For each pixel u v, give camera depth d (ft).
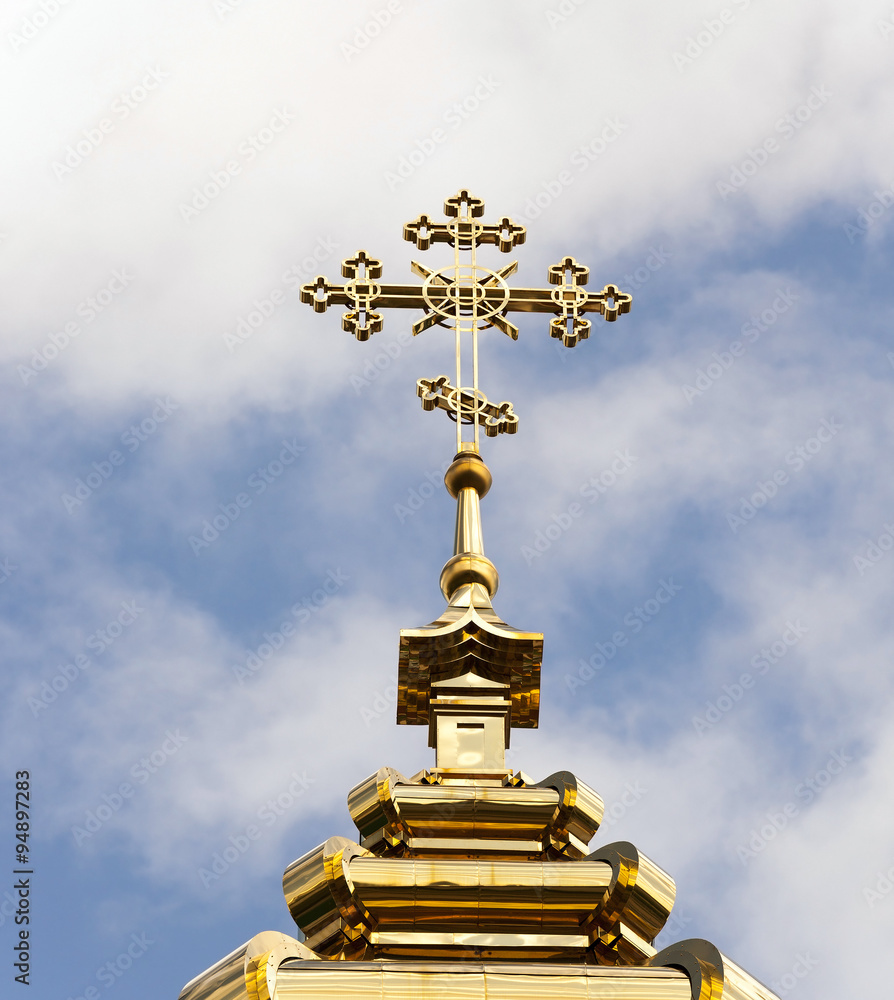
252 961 66.74
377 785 78.43
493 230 105.19
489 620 84.69
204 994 67.87
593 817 78.28
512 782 80.79
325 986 65.77
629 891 72.33
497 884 72.43
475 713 83.20
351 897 72.08
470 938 71.77
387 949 71.67
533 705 84.74
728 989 67.21
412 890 72.33
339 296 102.37
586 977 66.74
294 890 73.72
